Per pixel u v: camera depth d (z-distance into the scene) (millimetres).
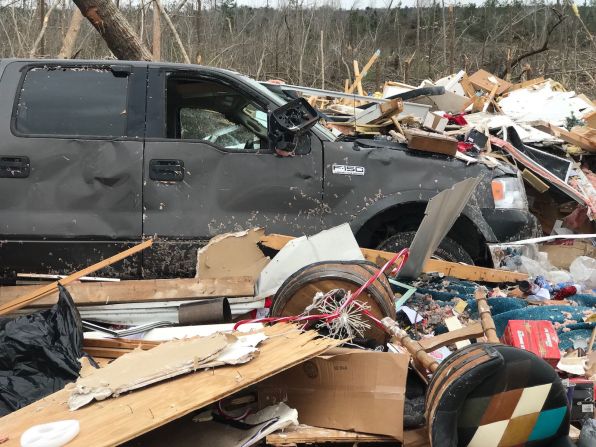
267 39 17875
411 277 4719
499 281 4855
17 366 3359
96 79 4617
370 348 3715
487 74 10047
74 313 3572
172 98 4844
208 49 15656
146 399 2752
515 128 7375
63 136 4438
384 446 3072
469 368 2629
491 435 2758
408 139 4934
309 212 4664
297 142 4652
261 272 4312
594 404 3328
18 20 14125
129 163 4461
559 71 16219
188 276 4543
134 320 4176
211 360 2977
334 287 3789
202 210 4520
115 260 4164
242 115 4934
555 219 6707
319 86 16016
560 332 4062
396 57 18953
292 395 3199
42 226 4375
